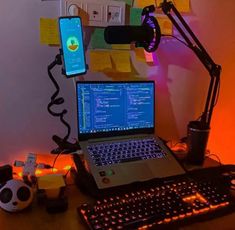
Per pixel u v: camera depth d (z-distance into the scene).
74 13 1.15
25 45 1.15
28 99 1.20
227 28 1.50
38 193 0.98
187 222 0.90
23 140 1.22
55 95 1.19
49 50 1.18
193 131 1.28
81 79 1.26
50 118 1.24
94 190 1.01
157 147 1.22
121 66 1.30
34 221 0.89
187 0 1.38
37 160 1.25
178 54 1.42
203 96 1.52
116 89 1.22
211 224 0.91
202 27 1.45
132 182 1.05
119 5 1.23
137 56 1.33
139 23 1.29
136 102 1.26
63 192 0.99
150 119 1.29
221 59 1.54
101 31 1.24
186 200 0.99
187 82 1.47
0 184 0.98
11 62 1.14
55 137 1.21
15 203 0.91
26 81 1.18
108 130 1.22
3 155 1.21
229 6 1.48
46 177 1.04
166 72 1.42
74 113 1.27
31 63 1.17
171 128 1.50
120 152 1.16
